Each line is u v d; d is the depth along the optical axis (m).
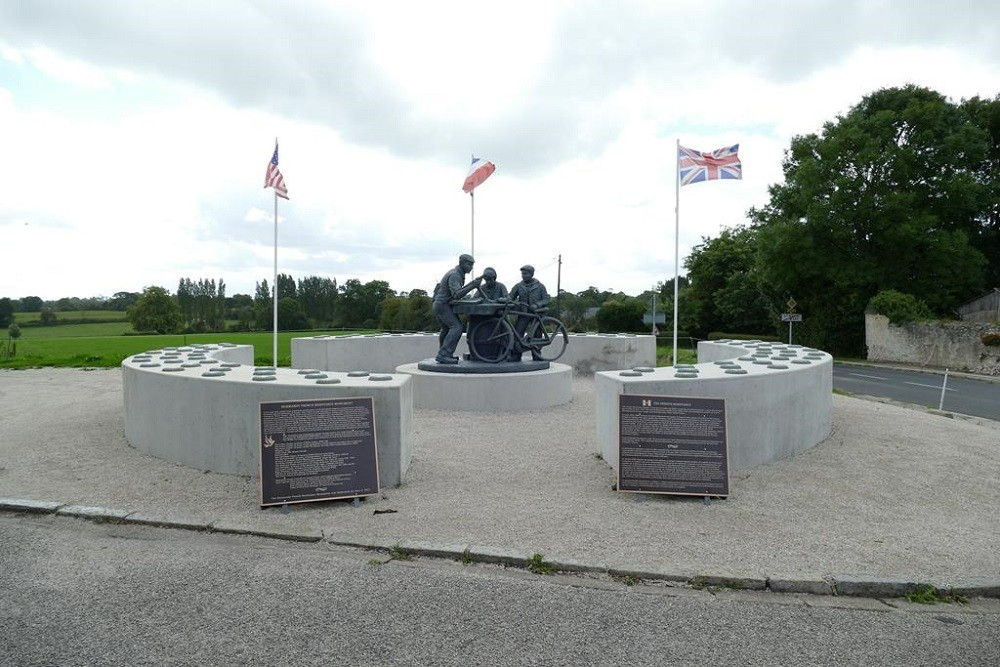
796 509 6.80
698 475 6.99
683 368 9.14
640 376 8.26
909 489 7.55
